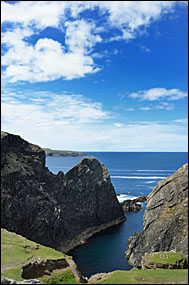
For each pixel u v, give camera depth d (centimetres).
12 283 2223
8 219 5106
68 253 5703
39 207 5866
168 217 4641
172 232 4462
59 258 2953
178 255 3541
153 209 4975
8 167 5628
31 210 5650
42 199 6069
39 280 2431
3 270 2477
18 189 5578
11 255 2827
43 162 7031
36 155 6844
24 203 5556
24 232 5428
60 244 5991
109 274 2805
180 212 4519
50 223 5934
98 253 5653
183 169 4919
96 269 4762
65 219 6662
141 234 5047
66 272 2825
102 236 6994
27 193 5744
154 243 4581
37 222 5691
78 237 6612
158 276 2612
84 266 4919
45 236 5772
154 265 3325
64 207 6906
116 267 4847
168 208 4750
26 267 2595
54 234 5956
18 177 5706
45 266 2753
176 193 4753
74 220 7038
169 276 2616
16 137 6581
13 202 5297
